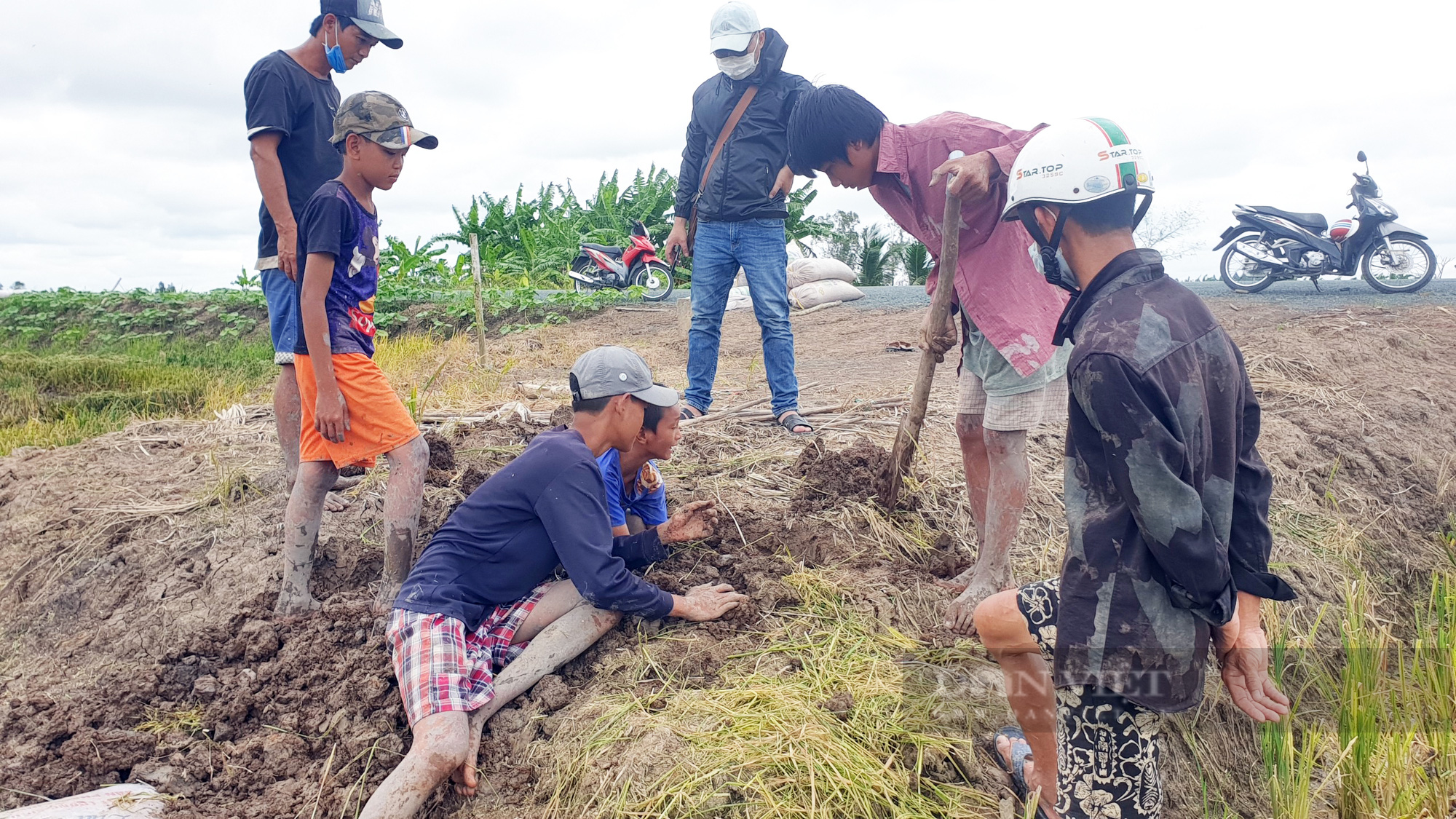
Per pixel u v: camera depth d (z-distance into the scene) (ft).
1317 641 12.76
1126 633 6.20
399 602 9.76
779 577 11.54
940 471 14.01
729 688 9.39
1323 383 19.48
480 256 56.90
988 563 10.51
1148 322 6.02
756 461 14.53
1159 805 6.98
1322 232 31.68
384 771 9.49
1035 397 10.05
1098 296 6.42
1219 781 10.39
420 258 52.80
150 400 25.98
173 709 10.70
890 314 35.45
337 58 12.48
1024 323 9.78
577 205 63.82
